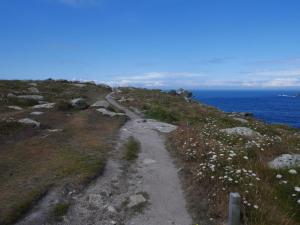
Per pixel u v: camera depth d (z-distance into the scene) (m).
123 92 89.62
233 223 8.95
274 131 30.14
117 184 13.57
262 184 11.27
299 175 12.11
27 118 28.27
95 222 10.22
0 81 74.75
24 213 10.48
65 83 93.81
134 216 10.74
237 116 51.59
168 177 14.71
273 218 9.26
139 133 26.75
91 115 34.34
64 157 16.84
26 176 13.80
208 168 13.16
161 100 64.44
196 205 11.21
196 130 23.55
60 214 10.52
